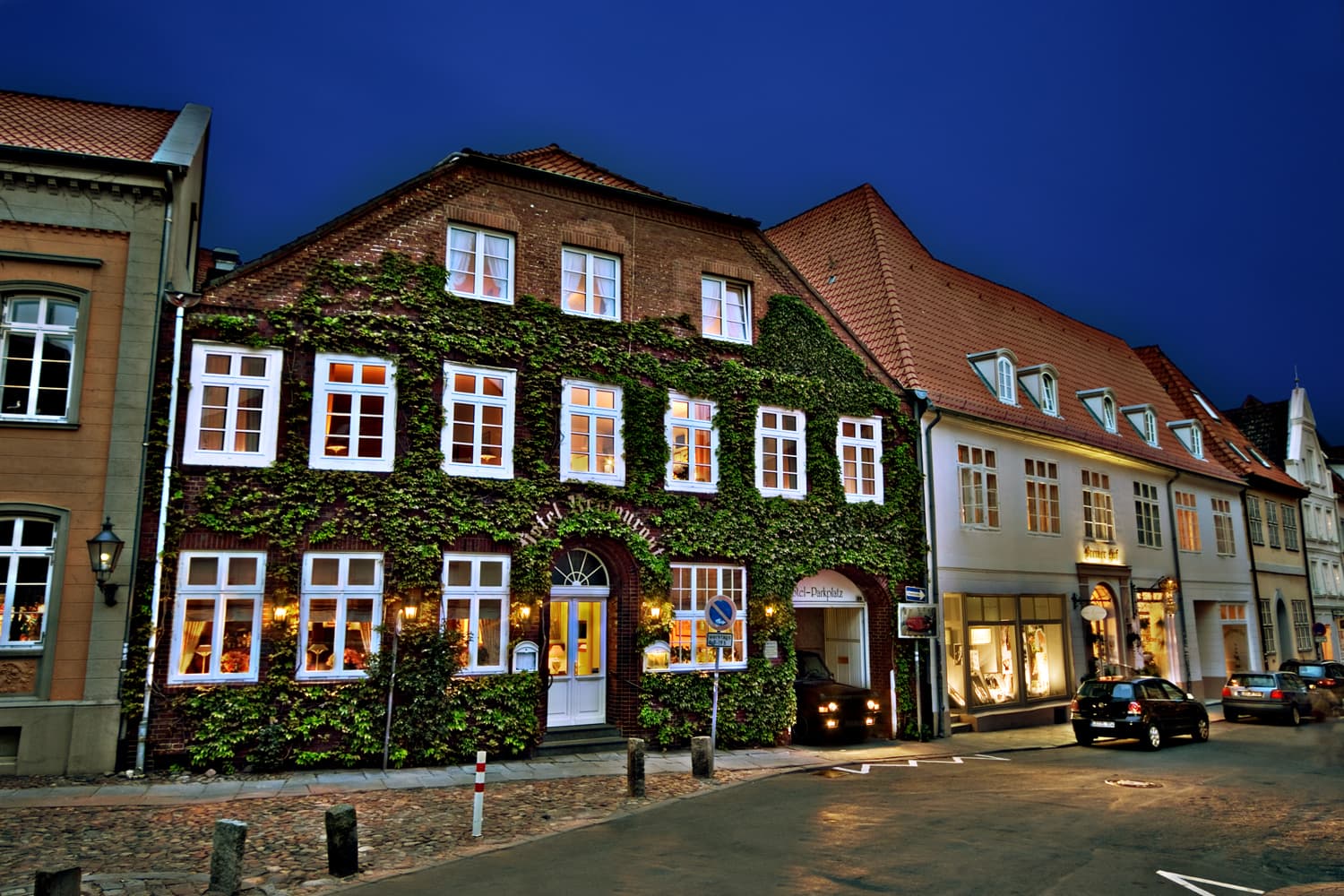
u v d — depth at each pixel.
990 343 27.59
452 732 15.01
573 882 8.47
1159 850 9.91
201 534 13.95
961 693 21.61
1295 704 25.06
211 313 14.52
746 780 14.30
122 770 13.11
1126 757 17.86
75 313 13.91
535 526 16.28
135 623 13.39
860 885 8.38
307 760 14.02
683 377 18.44
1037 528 25.00
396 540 15.02
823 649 21.55
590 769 14.75
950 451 22.59
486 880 8.53
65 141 14.74
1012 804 12.47
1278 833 10.90
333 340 15.15
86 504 13.40
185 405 14.20
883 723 20.08
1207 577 32.34
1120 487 28.92
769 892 8.17
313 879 8.55
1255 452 40.53
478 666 15.59
